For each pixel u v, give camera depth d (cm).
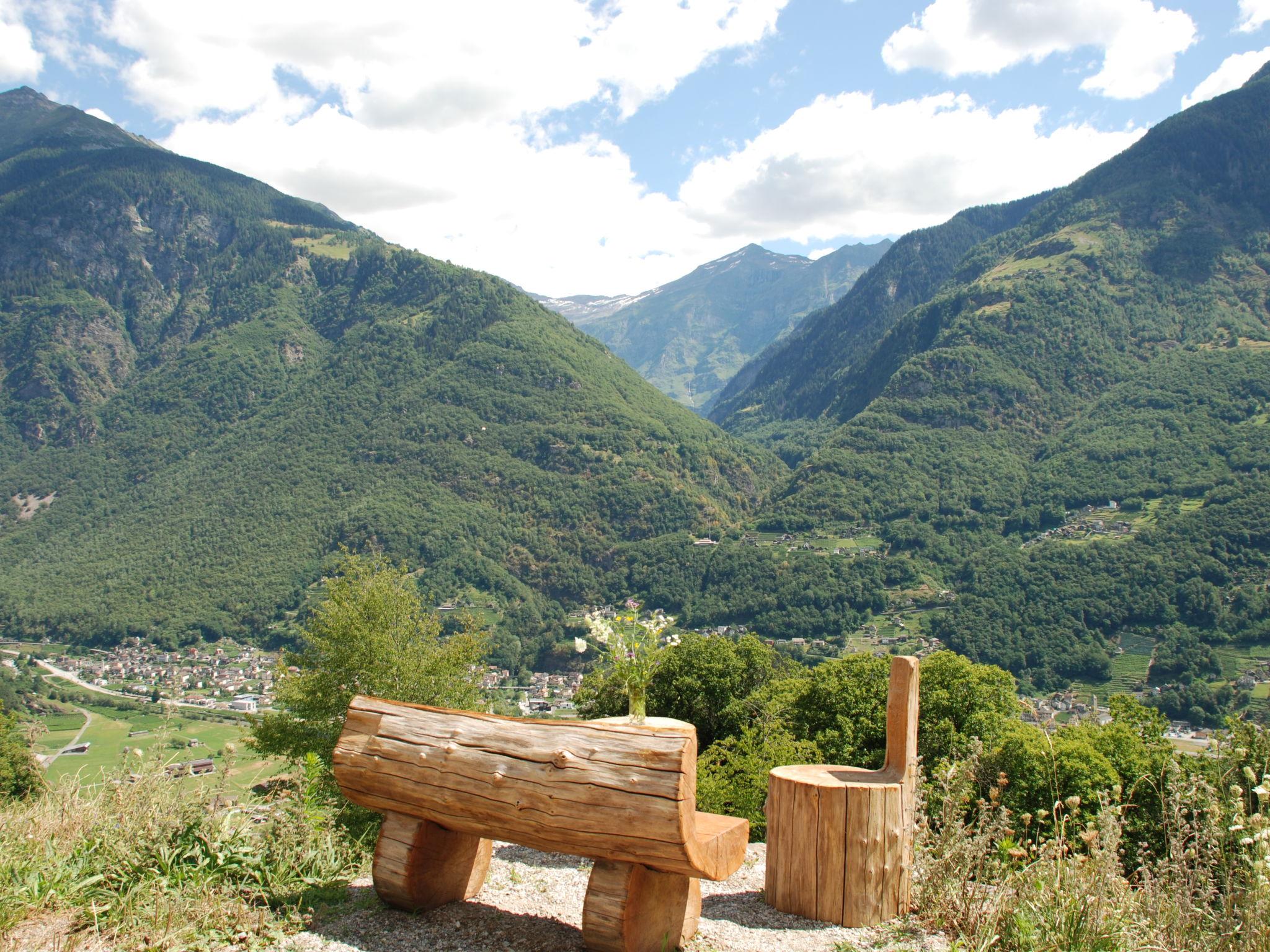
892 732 479
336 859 485
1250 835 381
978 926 407
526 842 370
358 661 1853
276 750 1798
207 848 445
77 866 425
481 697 2062
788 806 466
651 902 368
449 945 380
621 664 525
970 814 556
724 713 1884
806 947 411
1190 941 377
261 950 366
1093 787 1038
